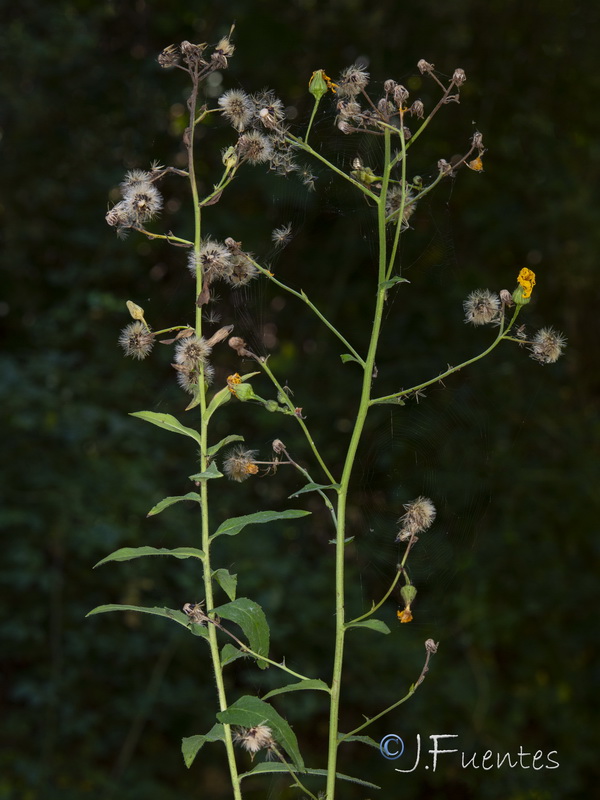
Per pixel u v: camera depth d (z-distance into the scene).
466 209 5.48
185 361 1.22
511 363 5.05
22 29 5.32
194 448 4.91
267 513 1.21
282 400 1.25
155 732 4.61
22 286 5.45
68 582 4.38
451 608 4.75
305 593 4.63
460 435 4.54
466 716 4.83
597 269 5.49
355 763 4.81
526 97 5.56
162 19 5.50
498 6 5.59
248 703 1.15
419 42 5.52
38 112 5.29
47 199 5.39
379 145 1.68
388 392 5.13
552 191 5.46
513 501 5.04
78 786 4.16
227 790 4.42
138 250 5.34
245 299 1.48
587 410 5.57
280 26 5.41
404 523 1.25
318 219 5.17
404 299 5.25
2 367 4.41
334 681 1.18
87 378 4.68
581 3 5.64
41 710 4.23
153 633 4.36
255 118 1.30
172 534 4.46
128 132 5.52
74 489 4.25
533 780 4.78
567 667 5.25
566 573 5.19
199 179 5.31
